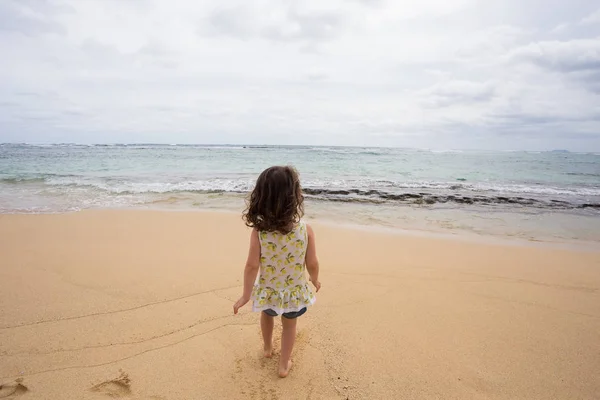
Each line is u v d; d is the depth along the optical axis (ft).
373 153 143.74
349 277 13.60
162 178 47.39
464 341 9.34
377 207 30.09
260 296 7.87
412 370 8.18
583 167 83.15
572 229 23.36
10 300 11.00
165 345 8.91
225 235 19.31
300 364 8.36
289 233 7.70
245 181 44.55
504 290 12.59
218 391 7.41
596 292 12.55
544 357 8.71
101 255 15.31
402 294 12.14
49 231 19.44
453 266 15.08
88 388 7.36
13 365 8.01
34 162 71.77
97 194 34.14
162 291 11.80
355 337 9.47
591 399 7.35
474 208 30.48
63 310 10.46
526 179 55.47
